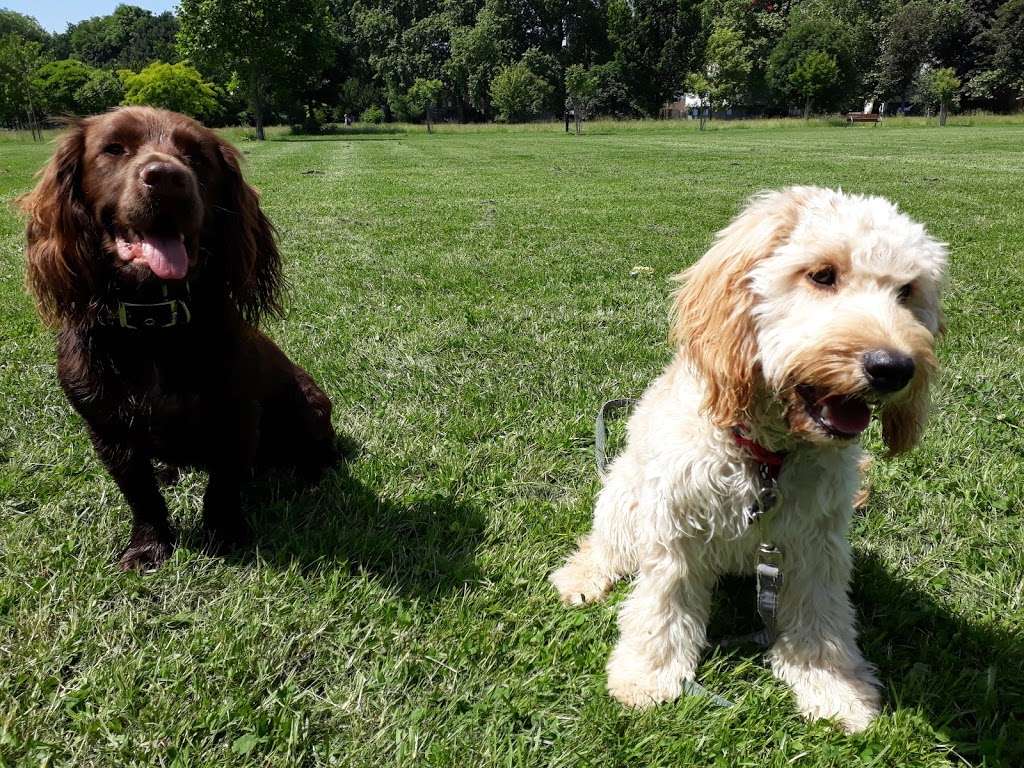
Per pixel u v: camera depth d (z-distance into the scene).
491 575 0.93
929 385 0.73
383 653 0.80
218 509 0.98
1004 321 1.81
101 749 0.68
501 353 1.63
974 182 4.80
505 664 0.79
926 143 9.44
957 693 0.75
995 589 0.90
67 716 0.71
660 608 0.79
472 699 0.75
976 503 1.08
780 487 0.73
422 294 2.11
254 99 14.46
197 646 0.79
